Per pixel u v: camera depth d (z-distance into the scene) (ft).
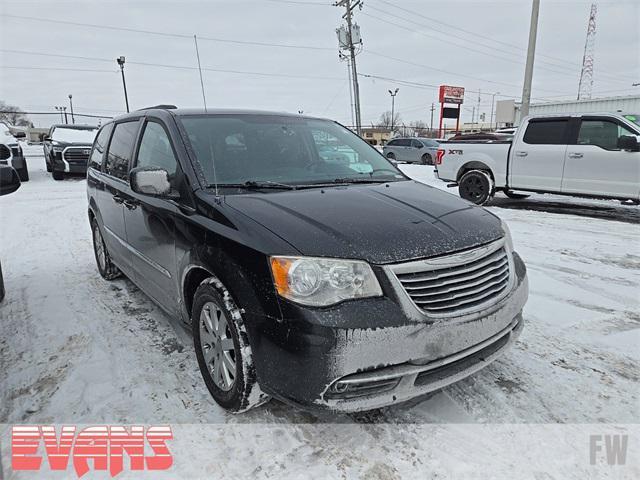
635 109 78.84
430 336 6.92
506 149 29.63
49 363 10.11
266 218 7.70
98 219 14.93
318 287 6.72
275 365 6.93
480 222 8.55
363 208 8.32
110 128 15.01
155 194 9.10
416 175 49.11
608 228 23.76
